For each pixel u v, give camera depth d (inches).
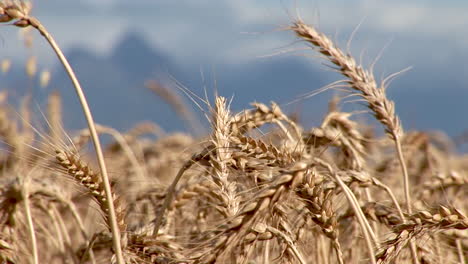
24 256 219.6
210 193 214.8
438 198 261.7
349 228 217.8
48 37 164.2
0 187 216.4
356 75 232.2
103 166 163.9
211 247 152.0
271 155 182.9
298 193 170.1
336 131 231.9
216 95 193.0
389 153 315.9
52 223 262.5
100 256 219.1
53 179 240.2
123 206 187.8
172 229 216.5
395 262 185.6
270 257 203.9
